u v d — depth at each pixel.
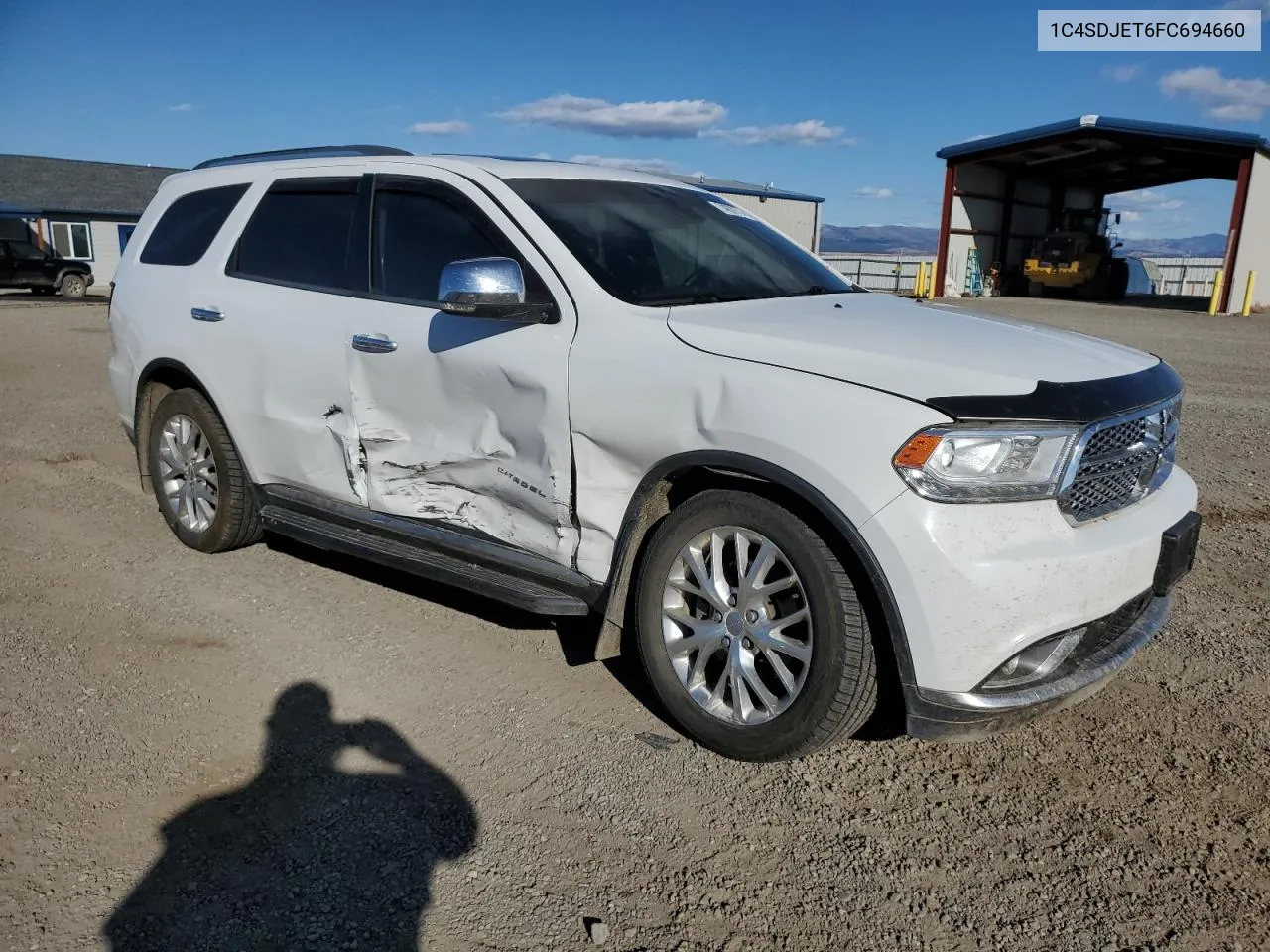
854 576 3.02
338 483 4.41
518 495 3.77
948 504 2.84
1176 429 3.57
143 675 3.93
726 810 3.11
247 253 4.89
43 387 10.88
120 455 7.67
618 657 4.17
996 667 2.88
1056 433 2.89
